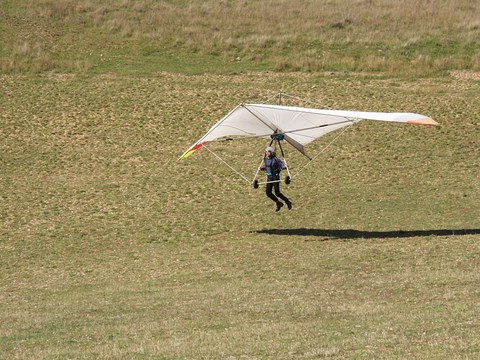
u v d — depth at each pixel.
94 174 106.38
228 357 43.31
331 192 97.12
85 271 72.44
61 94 135.75
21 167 108.75
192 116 126.69
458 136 116.12
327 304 55.41
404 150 111.69
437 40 160.88
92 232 85.81
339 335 46.84
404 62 151.88
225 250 77.00
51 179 104.50
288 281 63.62
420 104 129.75
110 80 142.62
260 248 76.75
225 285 63.78
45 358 45.62
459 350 42.34
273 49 158.00
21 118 126.00
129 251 78.81
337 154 110.75
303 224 85.56
